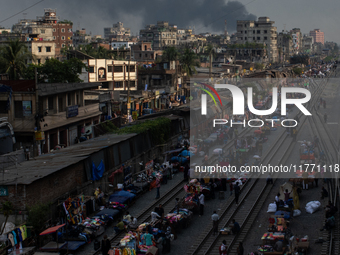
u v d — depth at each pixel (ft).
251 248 83.87
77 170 100.32
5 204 80.07
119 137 128.26
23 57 216.74
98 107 172.45
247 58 607.37
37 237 80.53
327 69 604.49
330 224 90.63
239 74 362.94
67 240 84.12
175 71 304.09
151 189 121.39
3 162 95.09
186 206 102.58
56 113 141.38
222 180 119.75
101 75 270.46
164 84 303.48
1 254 72.33
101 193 105.29
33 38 347.77
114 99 200.95
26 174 88.17
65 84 156.87
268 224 96.02
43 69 203.72
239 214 102.63
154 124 148.36
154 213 92.79
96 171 107.45
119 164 121.39
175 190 120.37
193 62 317.01
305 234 89.86
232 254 80.94
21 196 82.48
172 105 265.54
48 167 93.66
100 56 355.56
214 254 81.35
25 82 132.05
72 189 97.71
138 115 229.04
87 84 162.71
